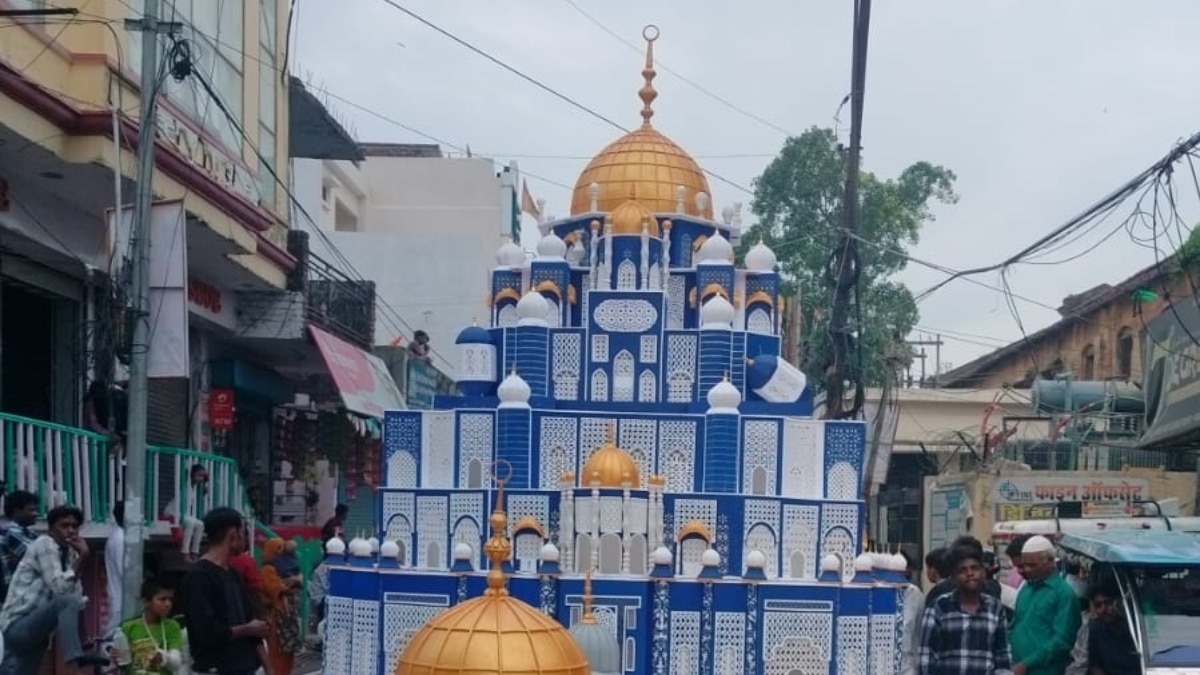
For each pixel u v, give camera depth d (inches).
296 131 1413.6
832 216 1713.8
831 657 764.6
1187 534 611.5
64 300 807.1
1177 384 1046.4
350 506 1387.8
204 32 834.2
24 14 594.2
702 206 946.1
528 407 821.9
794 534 808.9
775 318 916.0
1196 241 1055.0
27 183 717.9
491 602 358.3
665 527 794.8
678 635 756.6
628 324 876.6
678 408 853.8
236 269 914.1
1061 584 546.3
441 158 1817.2
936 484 1508.4
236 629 442.9
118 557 663.1
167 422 906.1
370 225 1807.3
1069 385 1486.2
